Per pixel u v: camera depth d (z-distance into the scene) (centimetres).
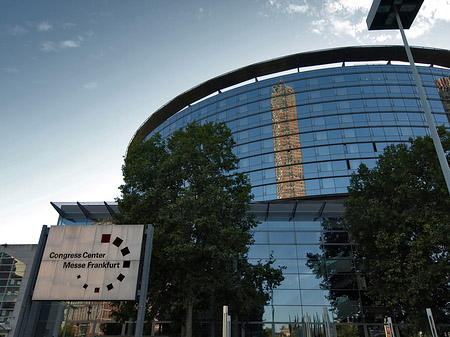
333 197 4075
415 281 1830
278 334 2411
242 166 4644
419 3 1330
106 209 2967
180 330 2441
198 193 2072
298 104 4744
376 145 4247
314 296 2530
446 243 1856
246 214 2269
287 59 5138
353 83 4709
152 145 2269
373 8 1380
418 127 4366
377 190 2305
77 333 2509
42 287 1349
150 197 1967
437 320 2006
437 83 4741
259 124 4844
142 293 1340
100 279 1358
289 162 4394
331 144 4328
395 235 1998
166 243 1800
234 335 2411
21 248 2967
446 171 1120
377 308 2459
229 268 1980
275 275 2186
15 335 1290
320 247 2720
